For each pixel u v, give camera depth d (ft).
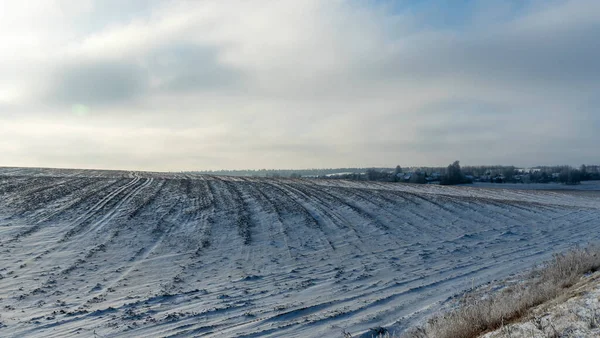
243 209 98.22
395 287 47.91
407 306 39.99
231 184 147.33
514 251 70.33
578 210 132.26
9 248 59.67
